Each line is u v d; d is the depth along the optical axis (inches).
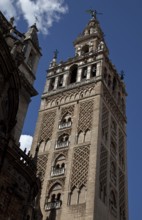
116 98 2529.5
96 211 1621.6
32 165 1198.3
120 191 2042.3
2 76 1140.5
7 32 1395.2
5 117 1173.1
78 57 2623.0
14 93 1206.9
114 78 2677.2
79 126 2079.2
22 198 1112.8
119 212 1920.5
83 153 1898.4
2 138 1072.8
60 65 2674.7
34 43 1617.9
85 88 2322.8
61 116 2242.9
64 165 1921.8
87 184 1733.5
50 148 2071.9
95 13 3270.2
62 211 1694.1
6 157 1075.9
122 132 2449.6
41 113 2368.4
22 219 1084.5
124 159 2293.3
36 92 1497.3
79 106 2220.7
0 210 996.6
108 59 2598.4
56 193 1812.3
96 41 2861.7
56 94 2432.3
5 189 1040.2
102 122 2097.7
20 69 1443.2
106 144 2047.2
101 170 1852.9
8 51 1152.2
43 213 1738.4
